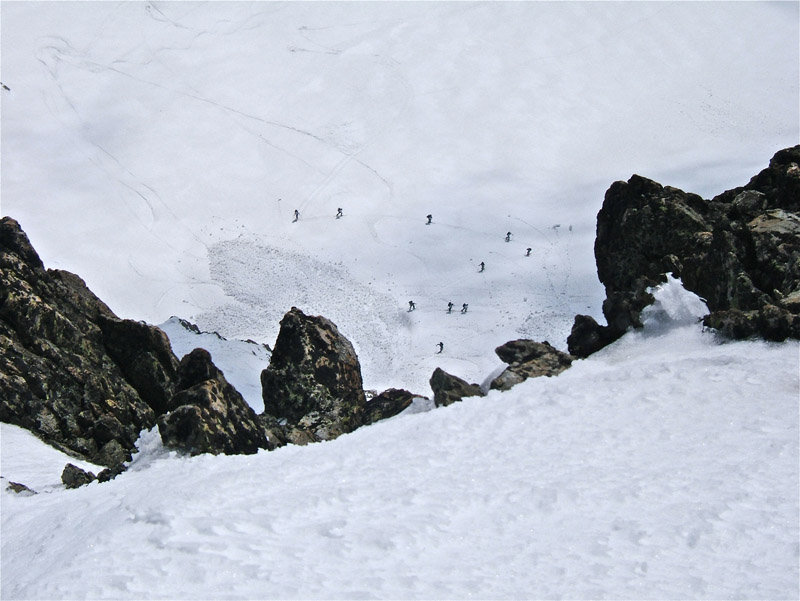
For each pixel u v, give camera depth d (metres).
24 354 32.56
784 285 26.00
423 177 187.50
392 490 16.94
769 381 21.50
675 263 27.89
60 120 197.00
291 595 13.30
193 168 187.38
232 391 22.88
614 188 29.73
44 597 13.62
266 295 149.25
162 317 144.25
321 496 16.44
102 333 34.72
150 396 34.22
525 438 19.64
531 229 165.88
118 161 187.25
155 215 172.25
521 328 132.75
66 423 31.81
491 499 16.64
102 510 17.02
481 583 13.80
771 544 15.01
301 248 163.00
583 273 149.25
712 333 24.94
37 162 183.62
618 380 22.48
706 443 18.86
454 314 138.12
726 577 14.11
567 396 21.78
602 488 17.00
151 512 15.66
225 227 170.25
